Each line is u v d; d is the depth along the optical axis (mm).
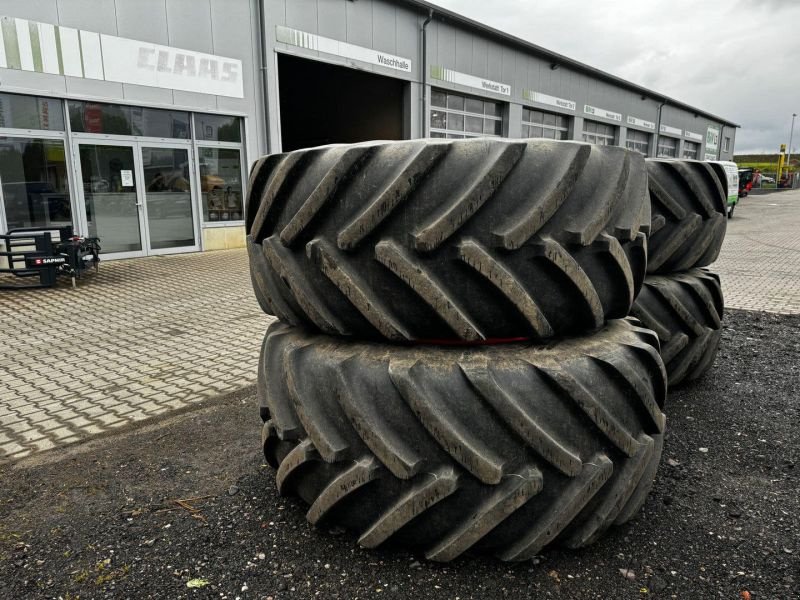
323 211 1831
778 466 2678
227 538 2113
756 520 2207
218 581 1872
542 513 1802
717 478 2555
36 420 3432
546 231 1729
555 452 1731
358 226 1753
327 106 18531
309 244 1853
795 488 2465
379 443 1758
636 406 1919
